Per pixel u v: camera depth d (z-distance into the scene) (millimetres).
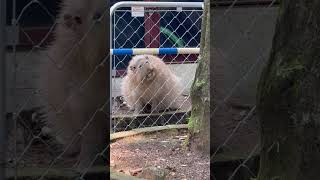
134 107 8398
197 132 5816
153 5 8250
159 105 8422
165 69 8539
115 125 7500
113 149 6098
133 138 6727
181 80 8992
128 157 5703
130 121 7754
